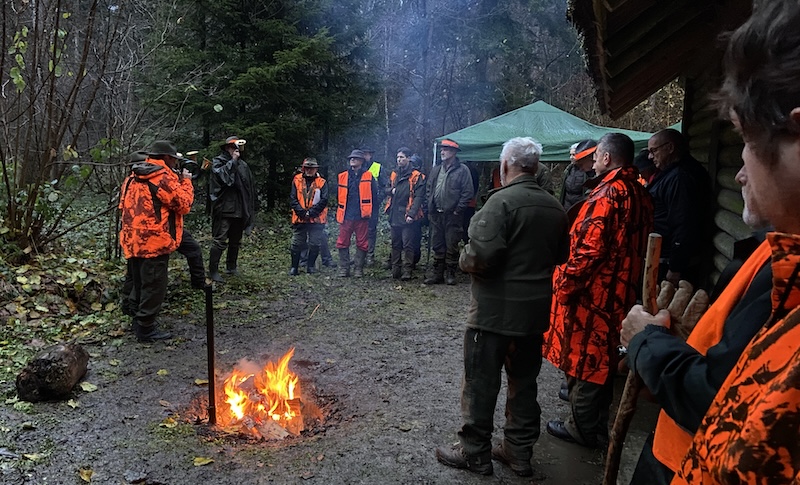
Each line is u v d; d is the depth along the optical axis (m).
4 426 3.51
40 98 7.08
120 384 4.30
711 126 4.61
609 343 3.26
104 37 8.25
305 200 8.40
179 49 11.28
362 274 8.55
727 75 0.87
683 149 4.00
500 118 9.92
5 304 5.37
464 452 3.22
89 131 9.58
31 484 2.96
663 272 4.16
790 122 0.76
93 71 7.85
